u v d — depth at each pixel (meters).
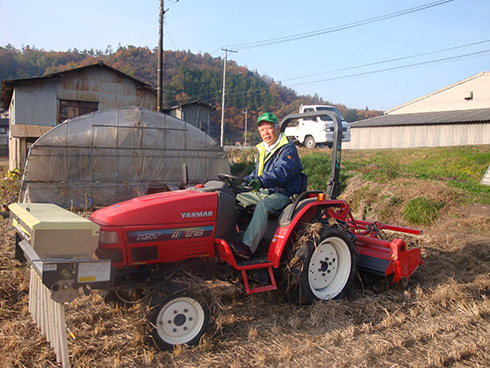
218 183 3.97
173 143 12.94
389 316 3.79
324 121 16.83
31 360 3.10
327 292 4.32
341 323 3.76
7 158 45.41
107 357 3.16
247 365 3.08
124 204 3.54
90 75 19.22
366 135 23.67
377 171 11.48
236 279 4.06
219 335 3.55
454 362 3.14
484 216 8.14
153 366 3.07
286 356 3.17
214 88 77.94
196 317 3.49
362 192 10.12
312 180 11.71
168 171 12.95
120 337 3.46
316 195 4.39
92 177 11.70
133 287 3.34
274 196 4.14
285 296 4.27
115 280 3.40
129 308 3.94
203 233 3.63
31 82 18.08
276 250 3.92
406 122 21.69
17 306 4.06
